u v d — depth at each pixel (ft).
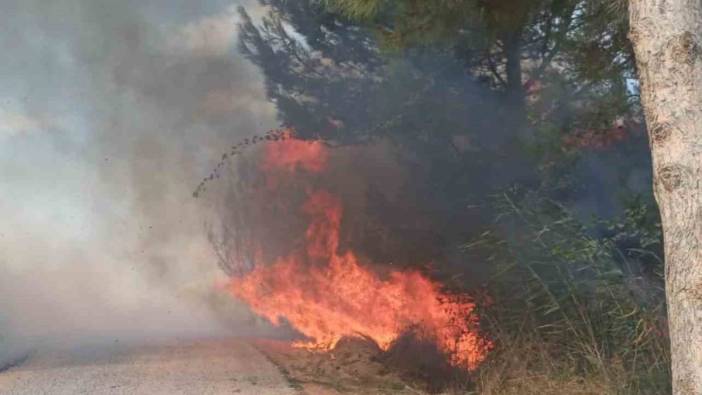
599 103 28.50
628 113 28.32
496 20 25.93
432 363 31.24
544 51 31.19
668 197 13.07
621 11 23.88
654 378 22.99
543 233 27.02
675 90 13.09
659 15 13.28
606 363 24.54
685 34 13.10
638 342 23.89
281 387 28.12
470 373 28.96
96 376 30.53
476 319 30.42
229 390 27.50
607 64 26.68
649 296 24.68
